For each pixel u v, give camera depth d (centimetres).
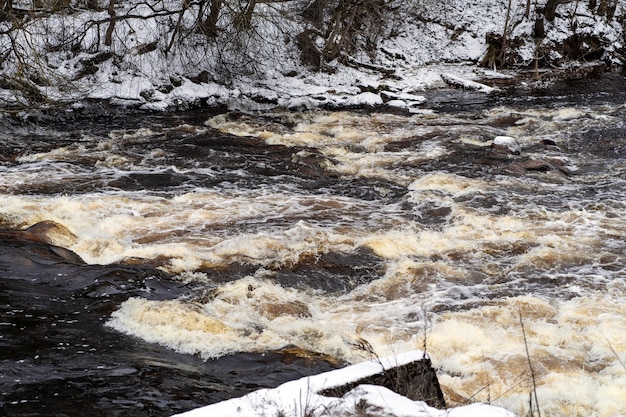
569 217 1384
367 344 885
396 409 445
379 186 1588
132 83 2352
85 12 2559
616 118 2211
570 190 1563
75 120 2139
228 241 1207
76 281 969
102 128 2042
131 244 1195
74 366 721
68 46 2445
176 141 1902
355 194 1539
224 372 750
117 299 927
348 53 2927
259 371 755
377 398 459
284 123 2202
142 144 1867
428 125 2170
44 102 2028
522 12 3319
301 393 473
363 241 1227
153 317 861
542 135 2030
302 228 1284
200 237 1234
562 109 2305
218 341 822
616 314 991
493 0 3441
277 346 823
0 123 1988
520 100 2569
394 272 1132
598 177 1667
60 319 854
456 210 1404
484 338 920
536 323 970
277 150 1852
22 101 2078
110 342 799
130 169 1647
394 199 1505
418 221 1373
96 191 1481
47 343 779
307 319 970
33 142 1864
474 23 3294
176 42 2531
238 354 794
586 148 1912
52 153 1755
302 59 2730
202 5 2470
